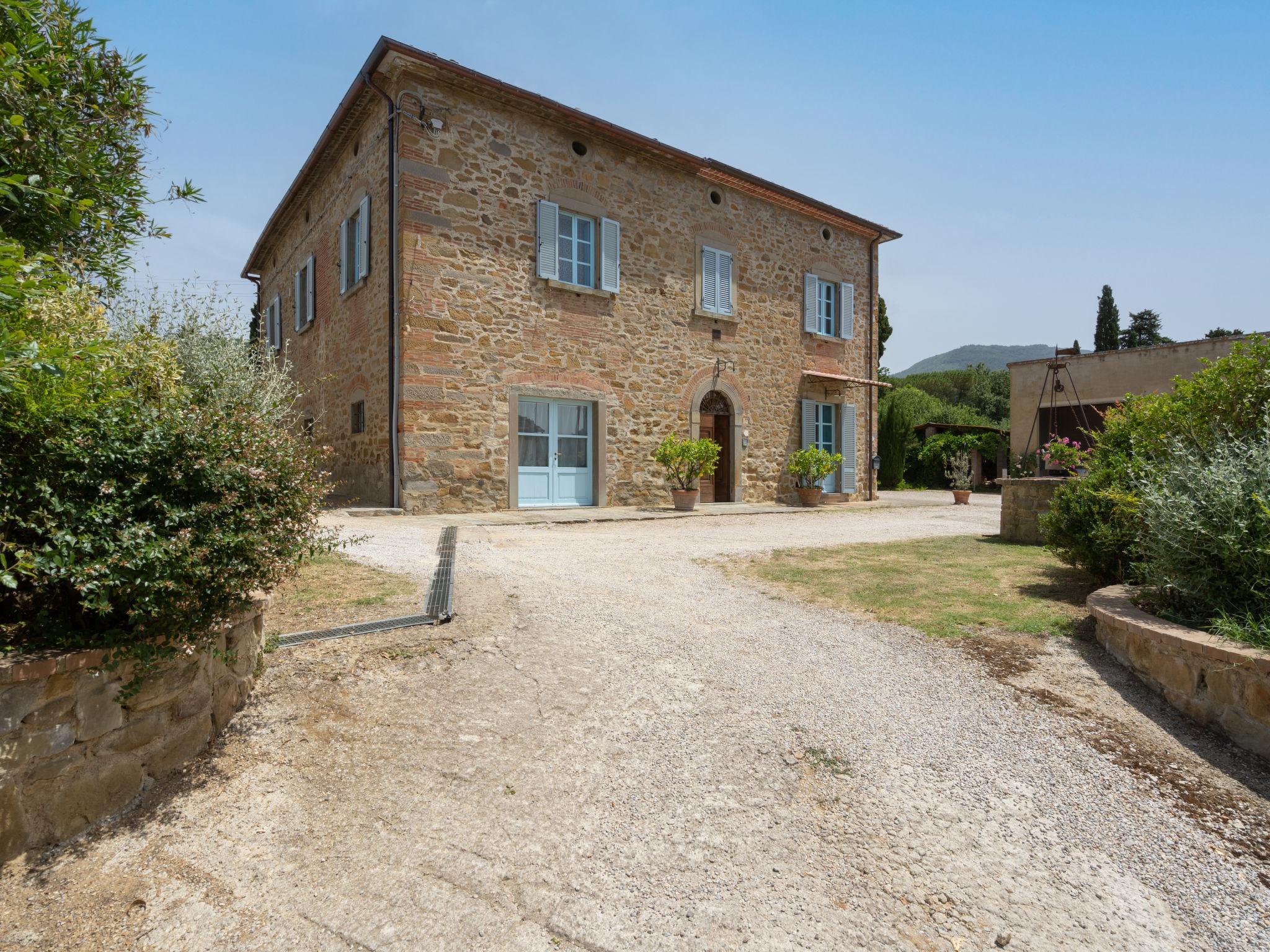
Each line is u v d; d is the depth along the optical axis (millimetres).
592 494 10344
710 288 11680
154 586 2092
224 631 2613
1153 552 3742
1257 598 3227
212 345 7621
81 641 2152
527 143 9484
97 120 3137
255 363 8922
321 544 2936
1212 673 2922
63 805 2074
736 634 3963
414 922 1808
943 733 2848
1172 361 17609
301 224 13273
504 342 9258
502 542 6562
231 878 1955
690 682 3258
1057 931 1826
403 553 5598
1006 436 22328
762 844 2143
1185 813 2359
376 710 2850
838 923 1833
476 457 9016
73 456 2113
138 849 2061
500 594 4418
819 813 2307
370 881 1950
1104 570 4988
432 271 8633
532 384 9531
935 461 21781
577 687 3146
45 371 2029
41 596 2268
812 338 13438
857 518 10367
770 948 1744
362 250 9711
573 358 9977
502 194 9242
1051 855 2129
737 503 12016
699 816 2270
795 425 13156
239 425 2525
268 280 16422
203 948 1718
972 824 2268
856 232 14281
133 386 2541
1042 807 2367
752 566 5871
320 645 3332
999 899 1936
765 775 2514
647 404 10883
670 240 11156
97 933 1761
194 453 2324
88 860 2010
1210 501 3461
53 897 1868
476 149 9008
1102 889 1989
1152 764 2650
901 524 9531
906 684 3322
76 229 3166
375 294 9328
